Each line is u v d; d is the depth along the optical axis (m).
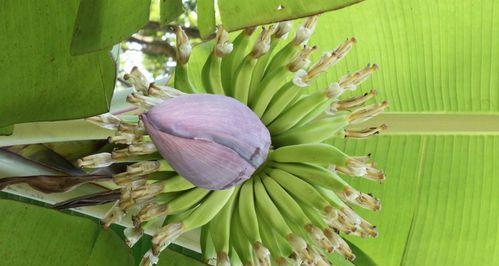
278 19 0.58
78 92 0.67
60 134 0.78
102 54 0.65
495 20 0.94
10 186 0.79
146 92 0.68
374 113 0.73
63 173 0.80
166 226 0.68
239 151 0.61
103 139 0.81
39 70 0.66
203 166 0.61
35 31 0.66
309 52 0.69
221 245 0.71
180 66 0.71
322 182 0.70
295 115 0.72
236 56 0.72
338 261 0.86
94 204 0.77
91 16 0.60
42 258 0.74
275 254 0.71
